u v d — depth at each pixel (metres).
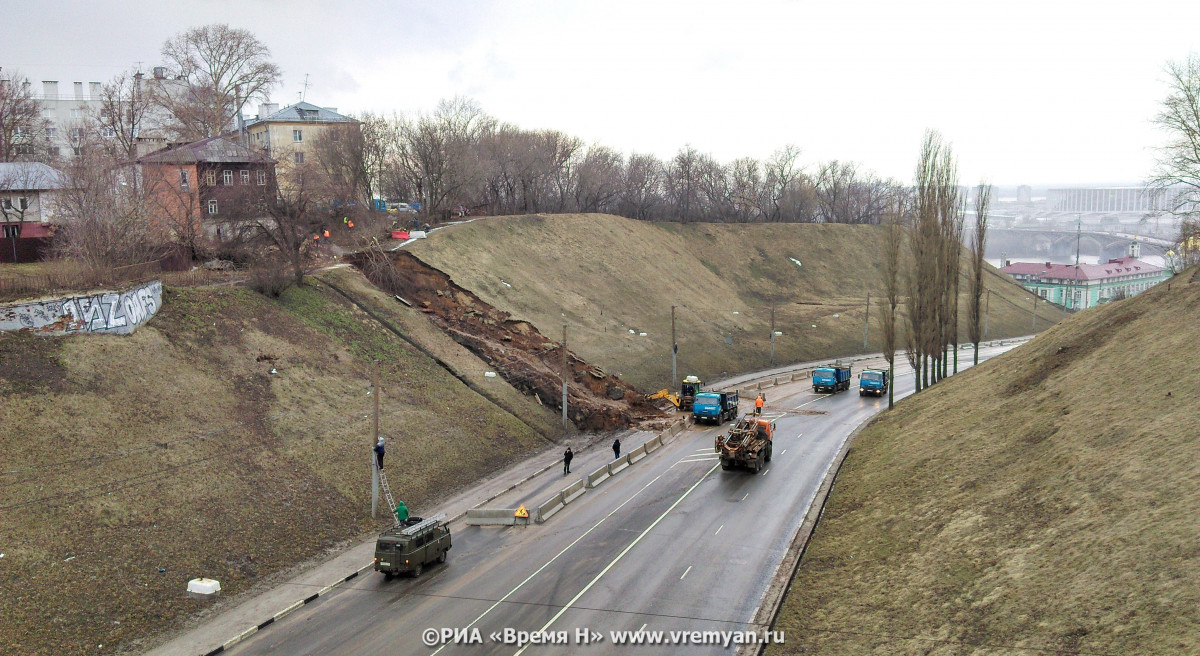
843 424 67.19
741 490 48.50
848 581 32.94
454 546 40.38
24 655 27.55
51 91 136.50
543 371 68.88
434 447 52.12
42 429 37.41
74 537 33.31
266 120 125.00
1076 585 25.53
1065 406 39.84
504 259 91.56
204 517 37.62
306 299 62.06
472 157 114.50
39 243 62.91
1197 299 43.03
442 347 65.81
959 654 24.94
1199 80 57.78
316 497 42.72
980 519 32.91
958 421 47.03
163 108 109.69
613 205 157.12
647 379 81.69
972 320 79.12
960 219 74.44
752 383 88.00
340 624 31.45
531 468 53.97
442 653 28.97
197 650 29.09
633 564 37.28
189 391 45.09
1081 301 162.50
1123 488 29.34
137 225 60.00
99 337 44.59
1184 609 22.02
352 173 102.06
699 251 135.25
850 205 190.75
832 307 126.56
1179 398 33.62
